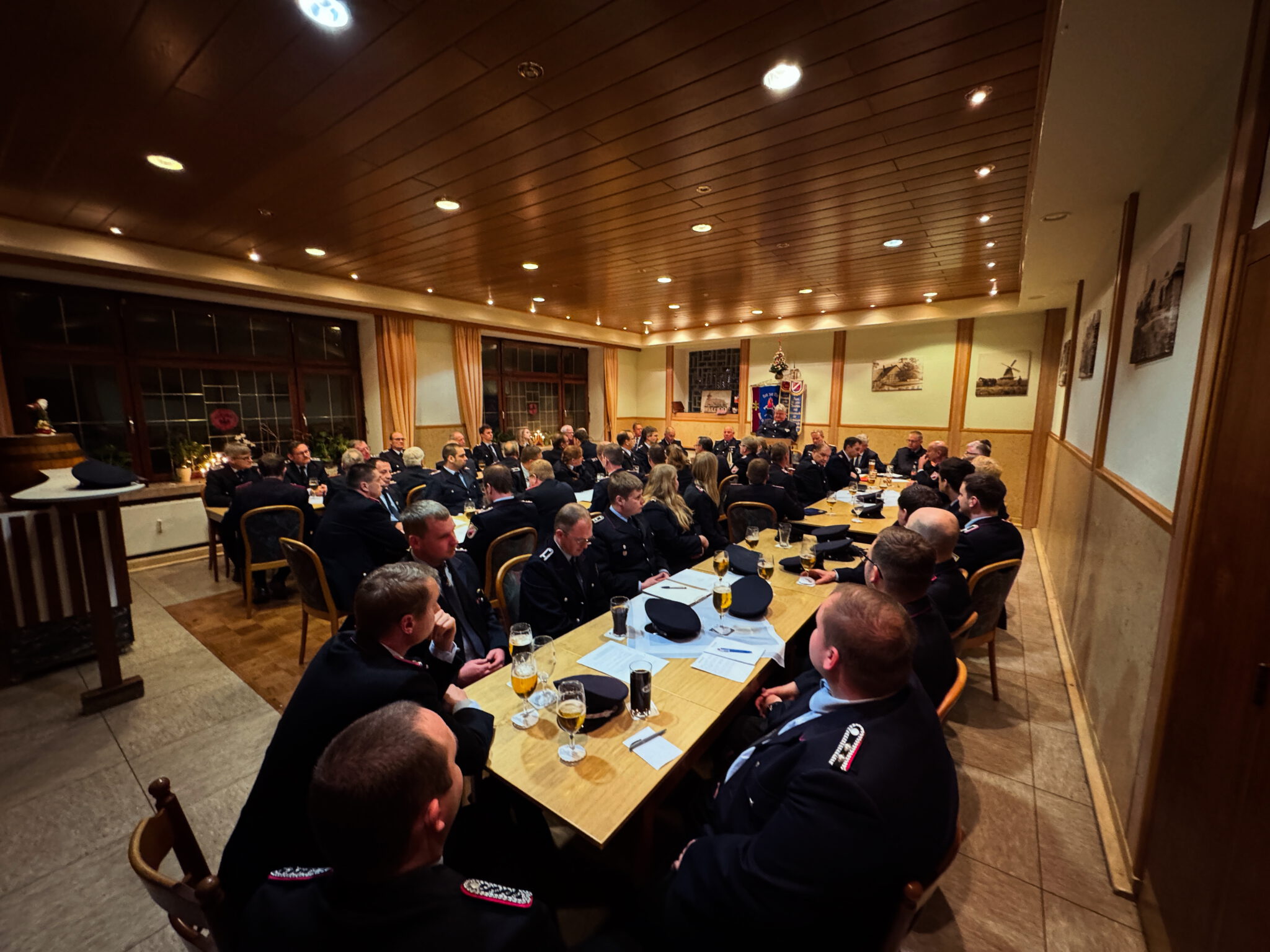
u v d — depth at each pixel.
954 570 2.00
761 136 2.61
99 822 1.84
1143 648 1.71
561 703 1.19
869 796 0.84
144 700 2.58
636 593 2.52
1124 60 1.55
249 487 3.64
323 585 2.71
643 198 3.41
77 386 4.75
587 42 1.92
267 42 1.91
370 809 0.63
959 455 7.33
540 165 2.93
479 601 2.16
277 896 0.68
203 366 5.53
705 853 0.97
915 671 1.38
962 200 3.43
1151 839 1.50
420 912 0.63
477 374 7.62
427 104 2.32
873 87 2.21
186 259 4.59
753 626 1.89
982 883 1.62
